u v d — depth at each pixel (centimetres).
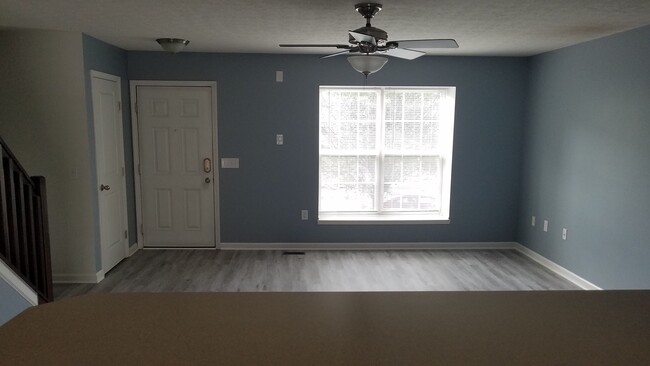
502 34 399
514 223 567
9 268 294
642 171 366
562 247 474
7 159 298
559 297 129
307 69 527
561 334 105
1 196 289
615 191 396
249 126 532
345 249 557
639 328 109
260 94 528
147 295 127
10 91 410
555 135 484
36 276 331
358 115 550
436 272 480
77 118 414
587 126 432
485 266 500
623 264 389
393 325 109
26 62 406
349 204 566
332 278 458
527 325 110
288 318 112
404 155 560
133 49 501
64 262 433
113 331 104
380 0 289
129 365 89
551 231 493
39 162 420
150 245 548
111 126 472
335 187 562
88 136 418
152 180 535
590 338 103
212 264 495
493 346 99
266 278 455
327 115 548
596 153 420
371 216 566
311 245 556
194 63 518
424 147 561
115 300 123
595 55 420
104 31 400
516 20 344
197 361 91
